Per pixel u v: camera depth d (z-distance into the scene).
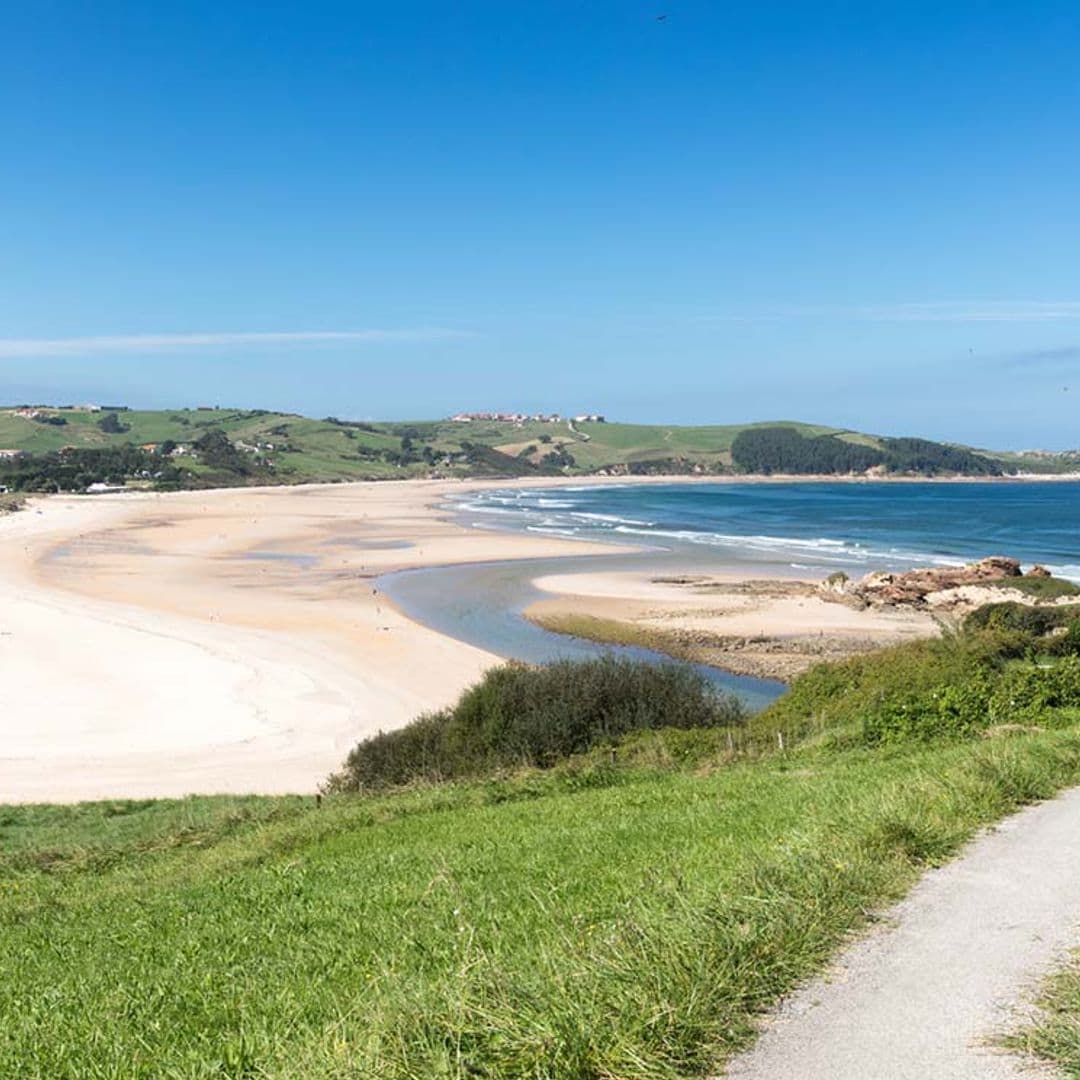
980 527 117.31
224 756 30.41
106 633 48.94
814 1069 4.83
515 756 23.16
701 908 6.69
